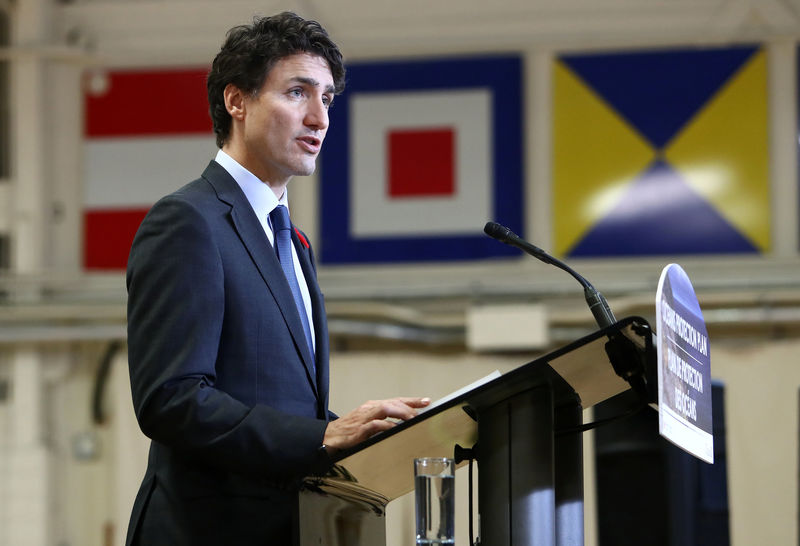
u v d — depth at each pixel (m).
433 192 11.77
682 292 2.79
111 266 12.09
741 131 11.45
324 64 3.28
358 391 11.67
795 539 10.94
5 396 12.19
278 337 3.00
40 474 11.96
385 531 2.98
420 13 11.82
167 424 2.77
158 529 2.88
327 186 11.85
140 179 12.08
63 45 12.09
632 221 11.51
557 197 11.62
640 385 2.86
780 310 11.33
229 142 3.32
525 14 11.72
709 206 11.43
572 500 3.04
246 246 3.04
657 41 11.57
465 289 11.66
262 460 2.76
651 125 11.55
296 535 2.78
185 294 2.87
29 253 12.02
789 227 11.34
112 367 12.15
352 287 11.75
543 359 2.51
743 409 11.19
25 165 12.13
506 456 2.67
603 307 3.11
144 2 12.16
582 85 11.66
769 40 11.45
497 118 11.72
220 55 3.30
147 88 12.15
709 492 5.58
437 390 11.69
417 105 11.81
